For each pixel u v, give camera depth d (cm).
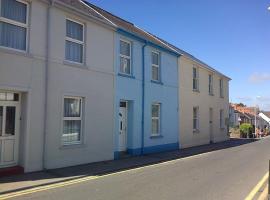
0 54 1198
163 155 2008
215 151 2344
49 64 1380
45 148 1348
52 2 1386
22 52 1276
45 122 1350
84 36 1584
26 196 943
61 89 1433
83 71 1555
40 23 1355
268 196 931
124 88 1848
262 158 1892
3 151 1235
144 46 2058
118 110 1792
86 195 954
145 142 2044
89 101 1588
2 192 983
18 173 1252
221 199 923
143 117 2028
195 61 2777
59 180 1169
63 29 1459
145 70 2067
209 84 3209
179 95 2516
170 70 2391
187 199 920
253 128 5088
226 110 3694
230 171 1409
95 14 1709
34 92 1312
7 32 1254
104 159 1677
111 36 1755
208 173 1355
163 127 2273
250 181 1184
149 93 2103
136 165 1566
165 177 1259
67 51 1502
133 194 971
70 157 1473
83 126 1556
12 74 1234
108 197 932
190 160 1811
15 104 1283
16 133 1281
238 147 2714
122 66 1881
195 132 2809
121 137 1888
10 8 1268
